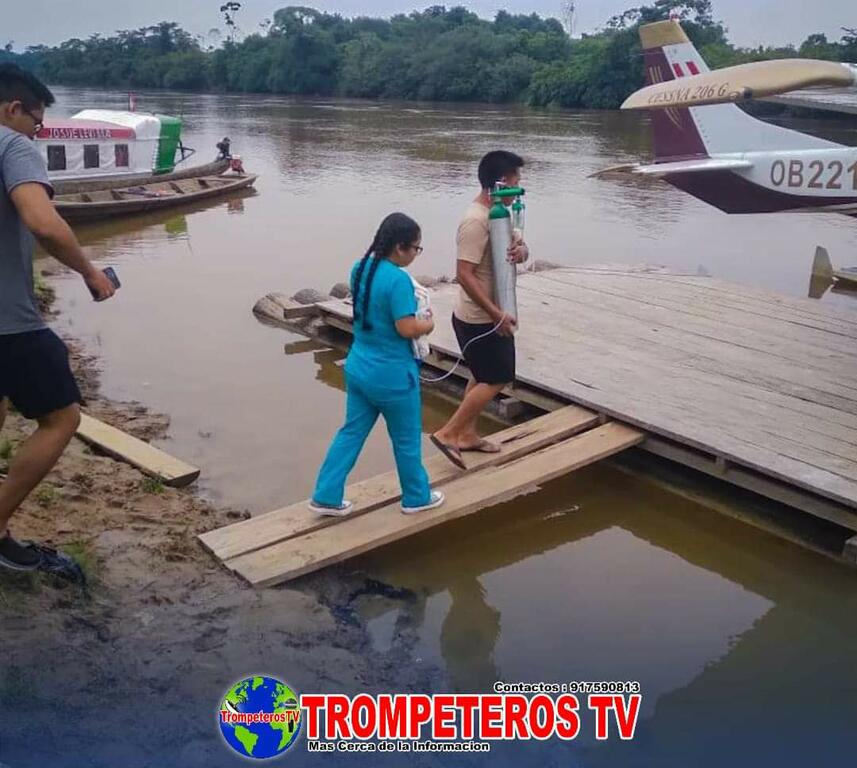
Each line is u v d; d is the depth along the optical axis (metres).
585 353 6.91
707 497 5.47
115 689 3.27
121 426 6.39
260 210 17.39
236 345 8.59
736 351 6.91
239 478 5.68
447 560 4.80
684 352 6.91
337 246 13.91
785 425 5.52
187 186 19.16
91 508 4.64
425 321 4.22
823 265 11.73
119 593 3.88
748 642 4.12
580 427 5.80
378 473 5.79
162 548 4.32
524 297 8.48
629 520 5.29
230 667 3.54
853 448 5.19
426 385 7.41
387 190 20.03
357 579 4.55
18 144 3.15
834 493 4.64
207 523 4.74
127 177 18.70
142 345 8.54
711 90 6.86
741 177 11.65
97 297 3.37
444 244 14.09
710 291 8.62
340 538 4.46
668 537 5.11
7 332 3.23
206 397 7.16
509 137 33.34
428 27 75.31
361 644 3.91
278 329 9.15
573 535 5.12
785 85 6.51
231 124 40.00
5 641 3.34
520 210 4.79
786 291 11.32
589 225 15.92
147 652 3.53
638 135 34.16
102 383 7.41
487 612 4.32
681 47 12.34
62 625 3.53
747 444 5.24
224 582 4.12
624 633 4.17
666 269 9.62
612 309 8.06
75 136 18.02
